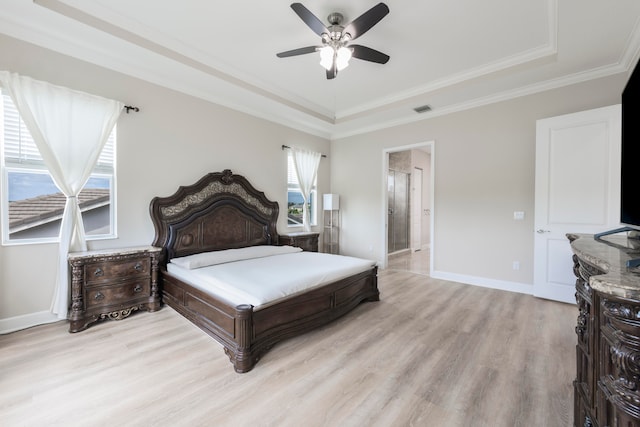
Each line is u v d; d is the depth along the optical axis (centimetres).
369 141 530
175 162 350
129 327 258
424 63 325
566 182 316
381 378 185
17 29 240
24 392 167
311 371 192
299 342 234
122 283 277
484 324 268
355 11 242
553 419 148
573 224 312
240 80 361
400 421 147
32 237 256
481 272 400
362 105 460
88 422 145
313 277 257
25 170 252
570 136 313
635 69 139
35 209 258
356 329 259
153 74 324
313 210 559
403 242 693
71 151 264
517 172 368
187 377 184
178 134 352
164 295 310
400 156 671
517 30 264
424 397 166
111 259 269
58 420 146
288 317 229
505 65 322
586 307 127
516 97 366
